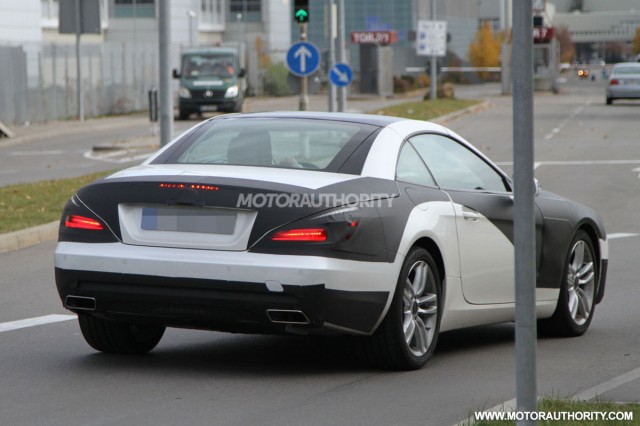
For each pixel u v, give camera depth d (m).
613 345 17.97
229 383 14.75
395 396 14.08
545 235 17.94
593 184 44.19
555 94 140.00
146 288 14.64
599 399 13.47
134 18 166.75
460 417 13.03
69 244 15.12
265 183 14.55
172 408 13.37
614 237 31.16
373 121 16.48
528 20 9.81
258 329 14.60
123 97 113.62
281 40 186.62
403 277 15.08
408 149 16.25
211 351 16.98
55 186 41.69
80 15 78.81
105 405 13.52
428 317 15.85
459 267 16.33
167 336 18.22
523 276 9.91
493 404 13.63
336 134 15.98
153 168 15.67
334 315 14.34
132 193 14.90
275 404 13.59
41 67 93.88
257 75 146.50
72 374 15.29
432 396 14.09
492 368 15.98
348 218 14.39
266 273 14.12
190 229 14.60
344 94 70.19
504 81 142.38
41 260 27.50
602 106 107.06
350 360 16.38
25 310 20.64
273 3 183.25
